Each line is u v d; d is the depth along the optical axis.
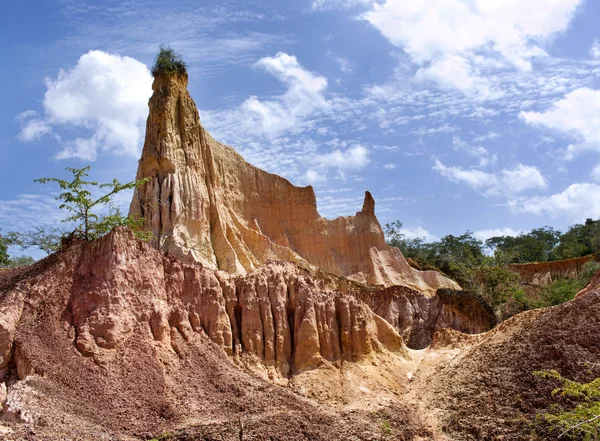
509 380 35.12
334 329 39.47
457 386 36.22
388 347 41.81
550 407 32.78
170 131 54.22
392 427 32.72
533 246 110.88
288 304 40.06
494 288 68.19
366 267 67.12
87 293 34.53
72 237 38.94
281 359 37.62
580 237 111.44
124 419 29.86
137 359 32.84
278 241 62.41
